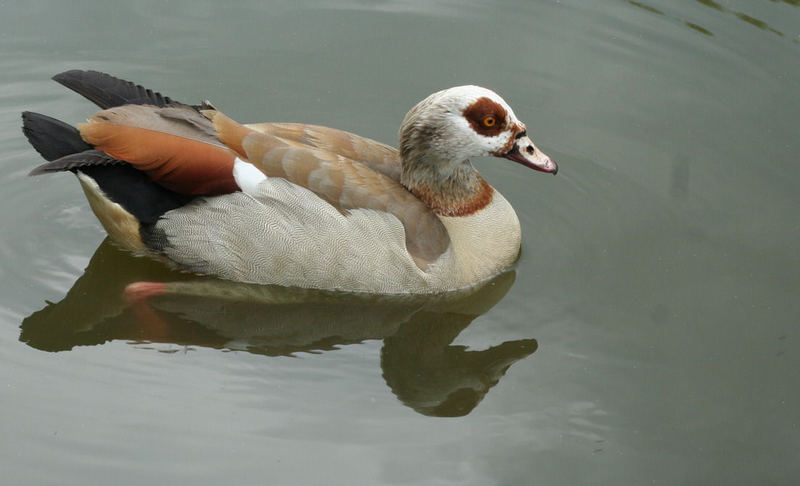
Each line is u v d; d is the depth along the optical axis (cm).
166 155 1022
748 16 1564
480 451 906
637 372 1002
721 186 1257
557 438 926
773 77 1427
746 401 965
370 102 1398
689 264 1145
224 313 1088
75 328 1047
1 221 1180
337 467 877
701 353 1022
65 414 921
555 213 1248
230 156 1030
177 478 857
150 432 905
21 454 876
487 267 1123
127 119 1031
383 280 1059
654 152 1316
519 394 980
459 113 1059
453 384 993
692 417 948
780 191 1245
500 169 1345
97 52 1457
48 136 1045
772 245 1166
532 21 1566
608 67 1466
